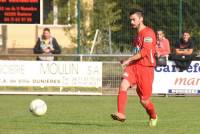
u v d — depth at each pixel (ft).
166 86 139.23
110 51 171.42
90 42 182.70
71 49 185.68
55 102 123.13
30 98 132.98
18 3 160.86
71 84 140.56
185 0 169.17
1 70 140.87
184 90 139.54
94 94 140.97
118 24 182.29
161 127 79.36
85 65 140.05
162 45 138.41
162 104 119.14
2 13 160.25
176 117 93.91
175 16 165.58
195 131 75.51
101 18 186.60
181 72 139.03
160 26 168.04
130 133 72.79
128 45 171.73
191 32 168.04
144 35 75.41
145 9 171.12
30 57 147.43
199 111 104.73
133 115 98.12
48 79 140.56
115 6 187.52
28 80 140.97
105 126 80.69
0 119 90.94
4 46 198.29
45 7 208.74
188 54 138.41
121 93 74.84
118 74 140.46
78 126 80.48
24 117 94.22
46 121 87.97
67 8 195.72
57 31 204.74
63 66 140.26
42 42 145.48
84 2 190.08
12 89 141.18
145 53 74.74
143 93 76.54
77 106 114.11
